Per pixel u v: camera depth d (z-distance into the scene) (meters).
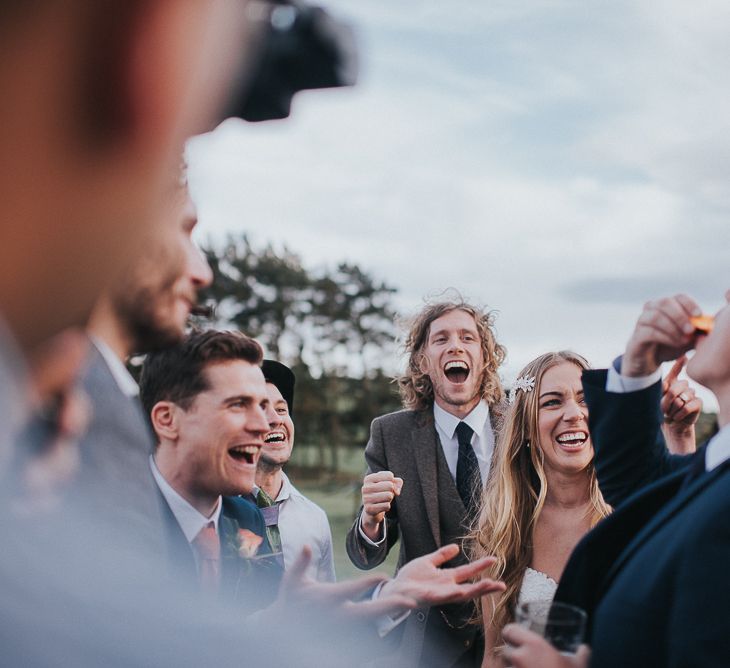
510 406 3.31
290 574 0.94
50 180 0.23
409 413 4.16
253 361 2.04
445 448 4.00
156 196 0.25
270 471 3.32
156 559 0.31
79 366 0.27
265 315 53.31
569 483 3.15
